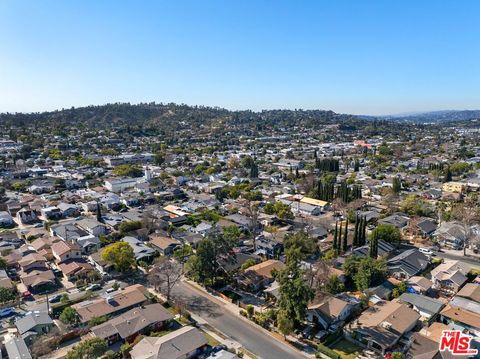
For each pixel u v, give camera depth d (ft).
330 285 181.16
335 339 150.61
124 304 171.42
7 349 138.72
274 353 142.41
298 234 245.45
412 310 162.71
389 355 137.59
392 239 248.73
